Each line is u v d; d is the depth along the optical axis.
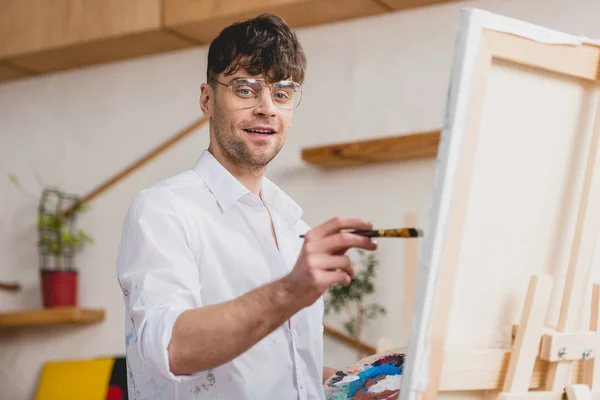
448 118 1.07
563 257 1.23
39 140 4.89
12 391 4.76
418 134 3.61
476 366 1.14
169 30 4.25
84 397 4.23
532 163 1.17
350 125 4.02
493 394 1.18
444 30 3.81
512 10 3.64
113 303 4.59
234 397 1.47
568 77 1.19
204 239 1.50
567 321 1.22
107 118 4.71
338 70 4.08
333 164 4.01
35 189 4.87
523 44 1.12
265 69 1.56
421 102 3.84
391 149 3.67
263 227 1.58
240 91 1.57
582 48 1.18
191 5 4.11
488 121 1.12
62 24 4.48
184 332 1.22
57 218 4.64
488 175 1.13
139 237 1.39
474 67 1.07
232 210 1.55
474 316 1.15
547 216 1.20
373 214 3.94
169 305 1.29
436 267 1.07
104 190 4.66
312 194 4.10
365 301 3.90
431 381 1.09
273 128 1.59
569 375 1.22
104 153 4.71
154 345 1.23
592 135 1.22
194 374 1.25
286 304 1.17
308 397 1.59
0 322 4.47
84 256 4.68
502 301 1.17
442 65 3.80
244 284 1.52
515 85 1.13
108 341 4.58
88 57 4.66
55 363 4.43
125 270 1.40
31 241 4.84
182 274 1.37
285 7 3.92
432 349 1.08
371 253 3.90
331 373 1.79
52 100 4.88
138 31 4.26
